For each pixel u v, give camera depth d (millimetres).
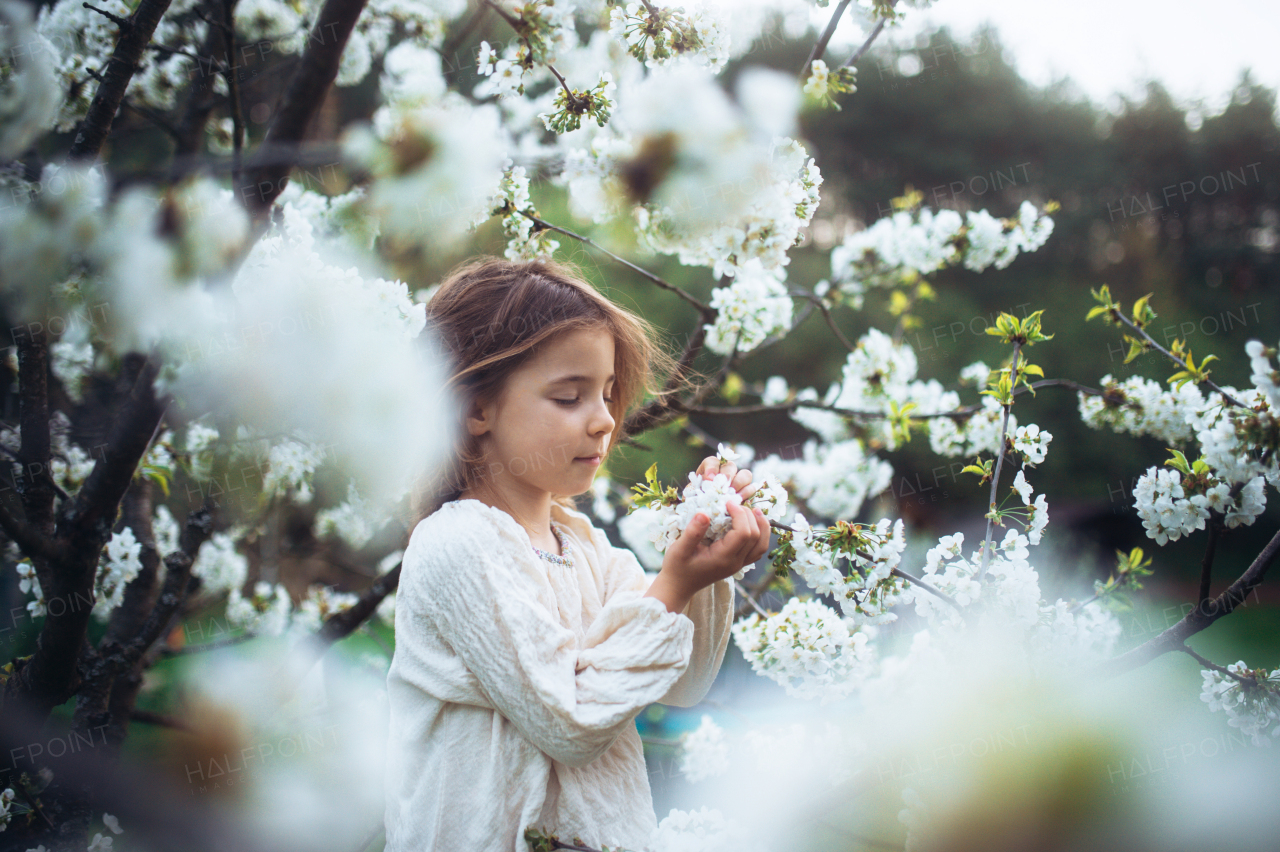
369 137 868
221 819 1793
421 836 1040
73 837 1559
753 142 829
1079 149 11117
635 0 1412
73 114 1708
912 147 10602
